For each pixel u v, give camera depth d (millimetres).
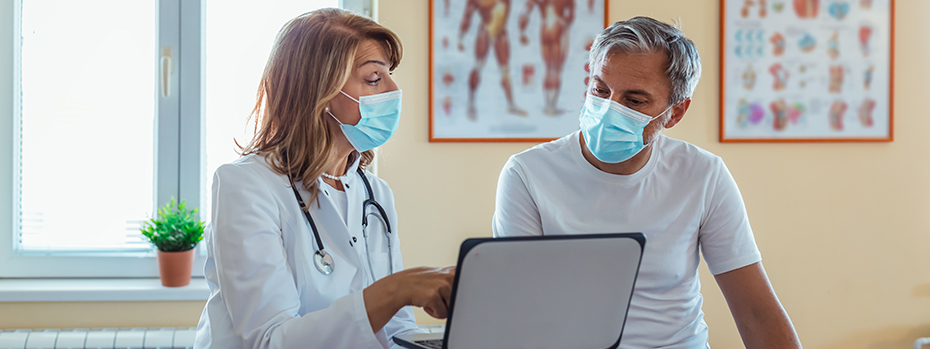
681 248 1379
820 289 2297
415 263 2145
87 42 2240
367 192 1324
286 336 933
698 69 1388
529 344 804
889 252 2318
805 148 2268
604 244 792
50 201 2242
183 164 2266
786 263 2281
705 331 1441
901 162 2311
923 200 2322
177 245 2104
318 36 1136
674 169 1420
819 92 2248
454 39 2127
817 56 2242
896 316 2328
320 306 1115
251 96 2295
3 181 2201
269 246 1031
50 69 2229
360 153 1336
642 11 2186
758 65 2223
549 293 785
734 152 2238
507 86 2148
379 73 1194
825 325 2305
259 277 1007
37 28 2221
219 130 2289
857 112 2268
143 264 2264
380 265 1266
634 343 1354
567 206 1396
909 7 2291
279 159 1143
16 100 2207
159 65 2248
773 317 1356
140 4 2254
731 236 1400
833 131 2262
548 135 2168
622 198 1384
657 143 1445
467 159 2156
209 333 1135
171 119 2256
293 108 1144
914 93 2305
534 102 2160
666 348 1358
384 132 1204
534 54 2156
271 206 1080
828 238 2291
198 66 2250
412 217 2139
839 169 2285
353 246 1176
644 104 1294
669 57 1284
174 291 2070
